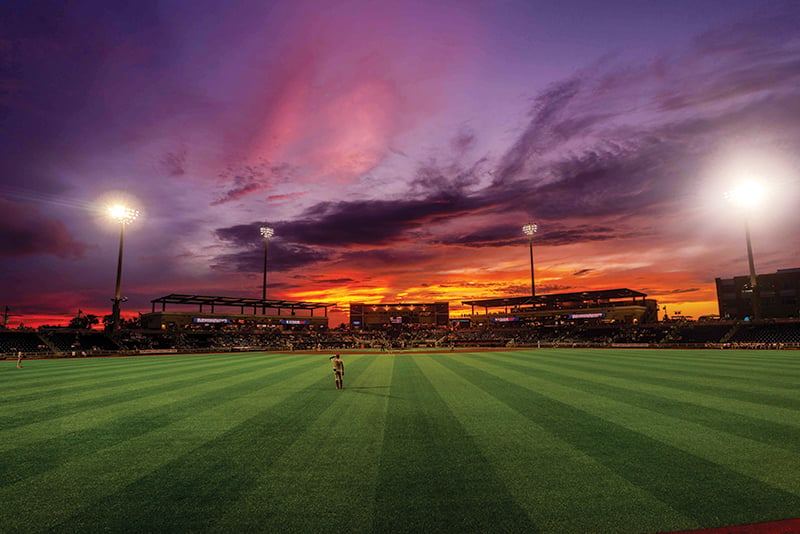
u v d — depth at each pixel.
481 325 97.25
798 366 23.91
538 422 9.88
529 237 95.94
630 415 10.59
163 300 75.69
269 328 87.31
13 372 25.02
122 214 63.66
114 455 7.73
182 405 12.79
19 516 5.23
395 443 8.27
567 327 83.06
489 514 5.13
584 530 4.71
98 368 27.83
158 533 4.75
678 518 4.98
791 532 4.63
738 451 7.52
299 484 6.19
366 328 100.19
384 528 4.80
